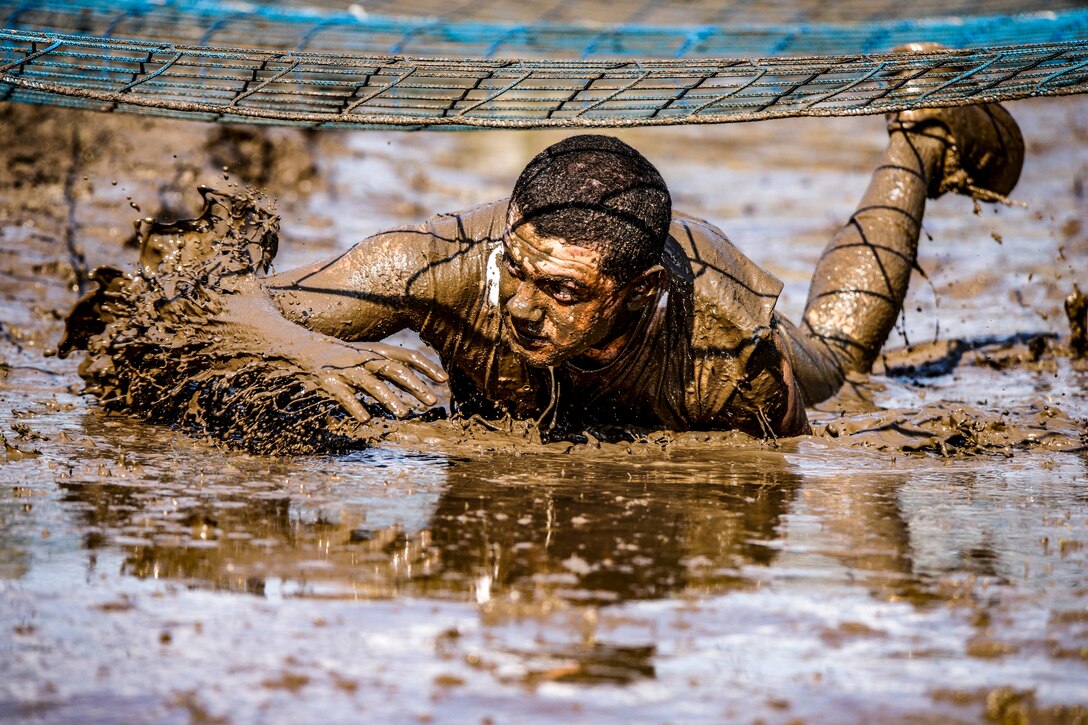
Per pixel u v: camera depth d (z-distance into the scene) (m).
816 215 39.28
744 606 10.28
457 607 10.10
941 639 9.71
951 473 15.29
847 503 13.60
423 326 15.70
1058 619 10.14
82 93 14.91
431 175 42.06
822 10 36.94
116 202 29.97
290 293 15.46
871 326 20.78
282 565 10.95
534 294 13.80
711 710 8.48
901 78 16.94
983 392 21.17
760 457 15.73
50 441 15.22
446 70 16.66
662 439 16.27
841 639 9.67
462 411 16.78
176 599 10.13
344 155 41.22
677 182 44.22
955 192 22.27
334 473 14.20
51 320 22.53
